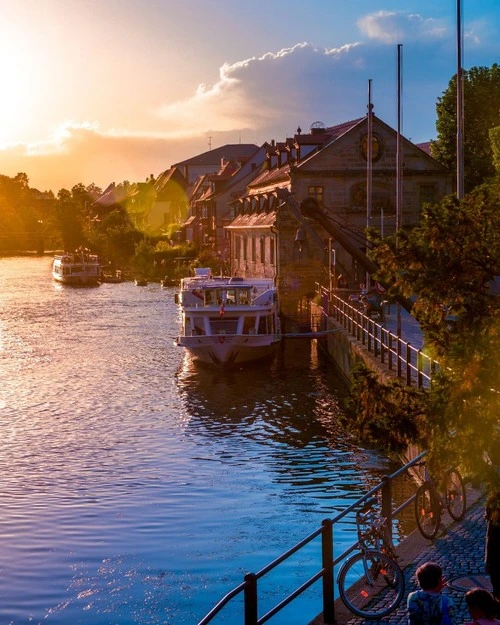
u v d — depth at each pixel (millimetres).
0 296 100375
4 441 33531
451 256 13344
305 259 69125
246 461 30422
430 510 17156
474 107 81375
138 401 41219
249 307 51094
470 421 12656
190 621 18375
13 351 57062
